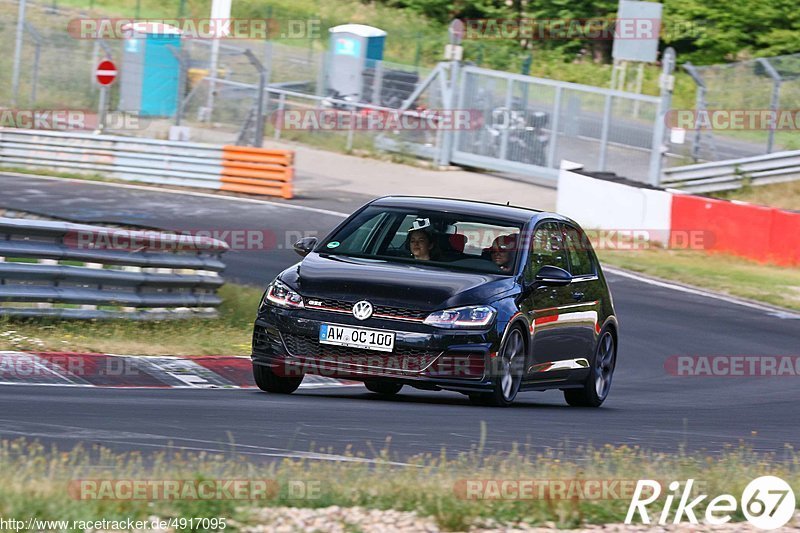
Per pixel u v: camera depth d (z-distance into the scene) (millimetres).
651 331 60625
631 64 163500
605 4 169250
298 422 29156
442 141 112188
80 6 155375
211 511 18656
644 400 43188
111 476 20141
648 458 26109
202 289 49062
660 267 77375
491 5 175250
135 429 26453
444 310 32719
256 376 35312
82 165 98625
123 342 41156
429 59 162500
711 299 70500
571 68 164250
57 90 126500
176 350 41500
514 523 19719
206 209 86562
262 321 33656
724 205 83312
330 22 165625
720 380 49969
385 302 32750
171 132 109938
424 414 32250
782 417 40531
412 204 37312
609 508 20984
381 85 117250
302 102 119250
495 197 102250
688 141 107125
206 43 123938
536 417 33750
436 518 19312
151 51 120375
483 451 26828
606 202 88375
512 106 108375
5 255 40531
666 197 85562
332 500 20031
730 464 25719
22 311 40969
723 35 165750
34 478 19422
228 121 118812
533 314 35188
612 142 103250
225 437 26203
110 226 50625
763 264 81438
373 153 114875
